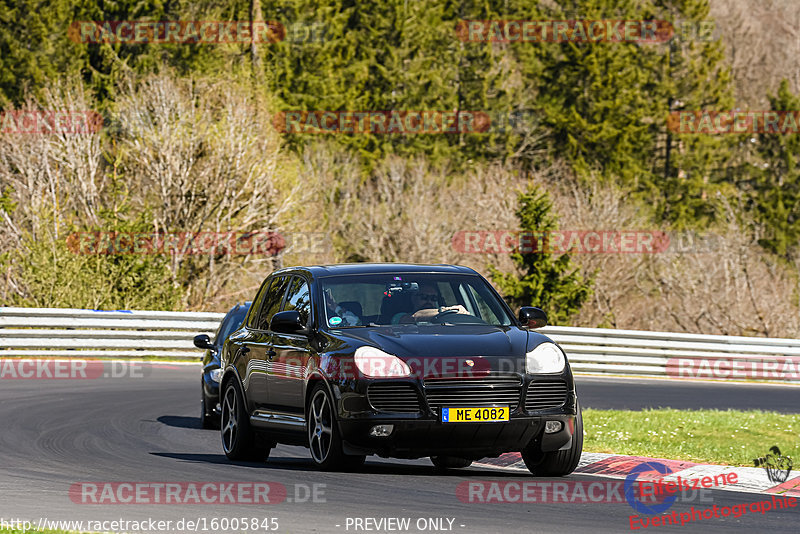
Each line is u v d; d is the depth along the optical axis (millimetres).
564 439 35625
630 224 195000
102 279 108500
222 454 45375
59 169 152250
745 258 186000
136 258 112500
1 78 194250
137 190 153875
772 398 79375
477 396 34438
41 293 106250
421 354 34688
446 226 187625
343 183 196375
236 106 161250
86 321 92562
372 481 34906
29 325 90875
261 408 40500
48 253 108562
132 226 115250
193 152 150500
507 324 38281
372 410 34281
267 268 162875
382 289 38656
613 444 47750
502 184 196000
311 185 180500
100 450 45094
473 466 41688
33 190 146750
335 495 32188
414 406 34219
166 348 94938
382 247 183250
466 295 38969
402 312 37875
